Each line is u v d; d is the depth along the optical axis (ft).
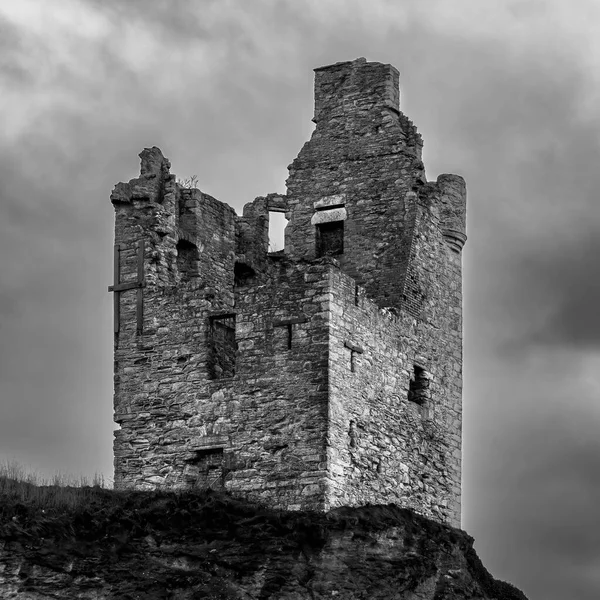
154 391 195.83
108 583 175.83
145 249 201.16
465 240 216.33
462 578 197.57
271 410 187.93
